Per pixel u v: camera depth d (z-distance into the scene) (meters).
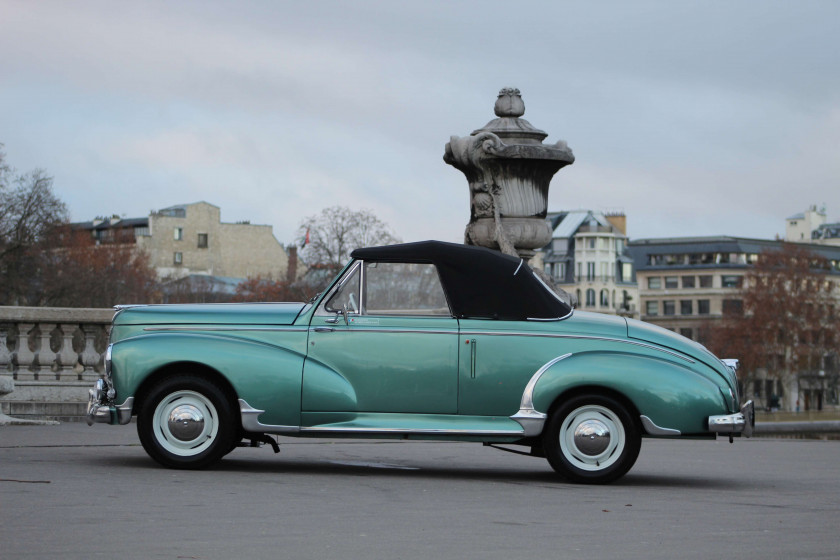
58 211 89.88
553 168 19.31
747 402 12.22
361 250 12.37
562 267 165.00
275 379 12.03
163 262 167.00
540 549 8.01
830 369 126.62
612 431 11.95
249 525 8.62
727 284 171.88
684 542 8.45
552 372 11.95
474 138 19.08
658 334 12.30
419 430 12.04
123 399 11.98
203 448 11.99
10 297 88.38
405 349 12.13
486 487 11.51
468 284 12.24
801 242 190.75
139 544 7.73
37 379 19.16
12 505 9.25
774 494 11.71
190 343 12.06
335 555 7.55
